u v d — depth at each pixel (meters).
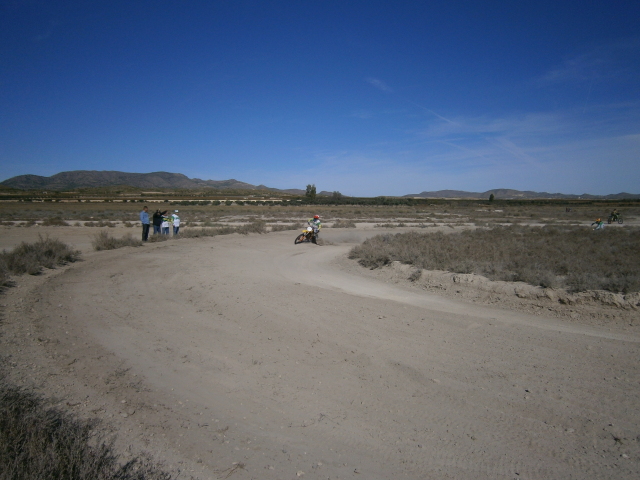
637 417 4.76
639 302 8.45
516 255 14.74
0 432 3.70
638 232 27.83
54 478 3.36
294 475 3.89
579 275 10.31
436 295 10.96
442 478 3.86
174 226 26.59
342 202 133.38
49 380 5.38
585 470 3.90
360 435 4.57
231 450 4.25
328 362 6.52
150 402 5.15
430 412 5.03
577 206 122.81
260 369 6.27
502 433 4.55
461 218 60.50
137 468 3.81
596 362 6.28
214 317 8.84
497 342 7.23
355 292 11.30
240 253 19.11
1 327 7.20
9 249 19.30
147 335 7.63
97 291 10.74
